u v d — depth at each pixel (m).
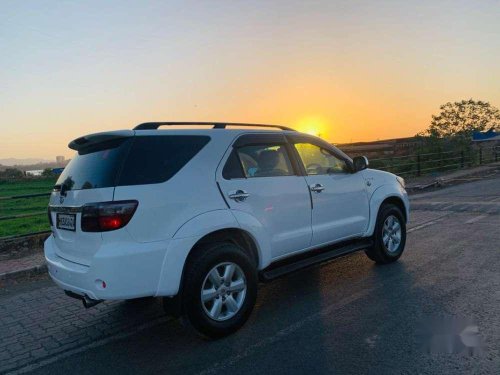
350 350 3.34
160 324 4.27
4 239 7.81
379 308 4.15
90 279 3.29
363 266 5.68
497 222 8.02
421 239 7.06
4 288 6.00
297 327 3.86
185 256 3.46
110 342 3.92
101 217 3.24
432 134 24.27
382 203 5.64
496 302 4.09
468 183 16.69
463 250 6.12
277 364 3.21
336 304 4.36
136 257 3.26
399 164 20.55
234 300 3.82
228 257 3.72
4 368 3.54
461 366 2.98
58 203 3.84
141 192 3.35
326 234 4.75
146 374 3.25
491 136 31.16
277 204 4.23
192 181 3.63
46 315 4.76
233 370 3.18
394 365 3.06
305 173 4.66
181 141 3.74
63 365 3.53
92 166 3.59
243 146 4.14
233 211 3.82
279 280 5.33
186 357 3.46
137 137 3.55
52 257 3.91
